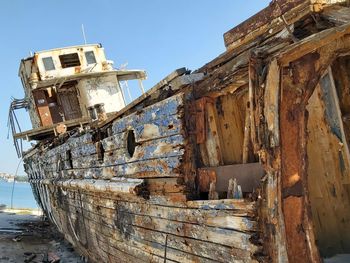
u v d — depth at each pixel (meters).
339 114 3.32
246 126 3.54
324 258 3.85
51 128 12.48
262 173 3.16
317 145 3.79
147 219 4.93
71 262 9.38
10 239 11.92
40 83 13.47
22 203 54.19
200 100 3.98
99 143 6.52
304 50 2.70
